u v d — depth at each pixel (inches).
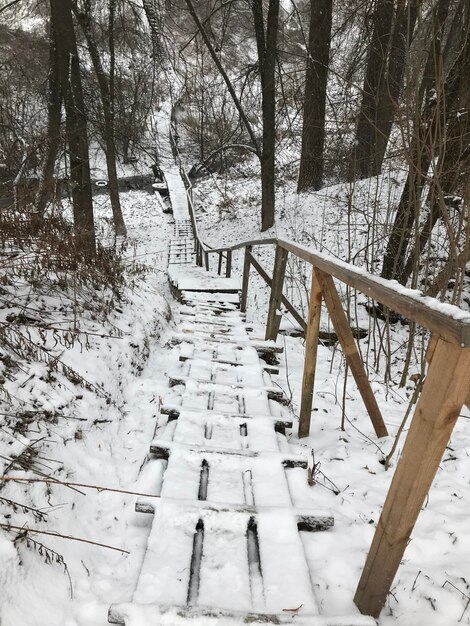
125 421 118.6
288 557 70.6
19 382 95.7
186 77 402.3
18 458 78.0
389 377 167.0
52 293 142.7
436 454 48.9
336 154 373.7
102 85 426.3
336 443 112.1
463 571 70.7
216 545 73.0
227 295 315.6
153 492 87.6
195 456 94.6
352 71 266.5
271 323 179.8
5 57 381.4
